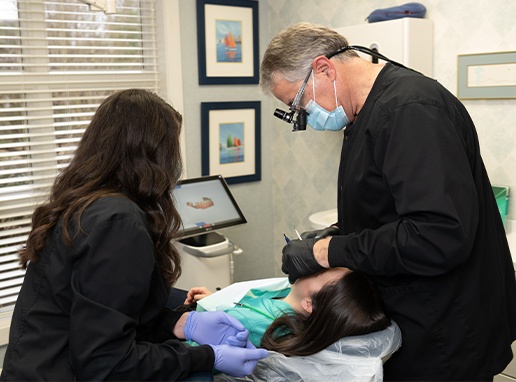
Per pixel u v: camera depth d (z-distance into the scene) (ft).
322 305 4.39
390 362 4.54
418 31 7.40
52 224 3.54
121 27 8.93
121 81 8.97
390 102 4.13
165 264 3.92
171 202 3.91
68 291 3.38
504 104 7.08
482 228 4.39
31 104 8.23
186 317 4.29
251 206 10.53
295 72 4.61
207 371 3.72
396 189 3.92
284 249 4.52
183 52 9.20
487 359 4.48
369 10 8.45
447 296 4.17
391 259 3.89
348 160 4.58
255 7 9.92
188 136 9.50
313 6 9.32
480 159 4.50
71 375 3.32
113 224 3.31
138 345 3.36
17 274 8.22
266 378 4.37
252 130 10.23
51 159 8.29
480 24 7.16
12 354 3.44
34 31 8.06
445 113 4.00
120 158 3.63
